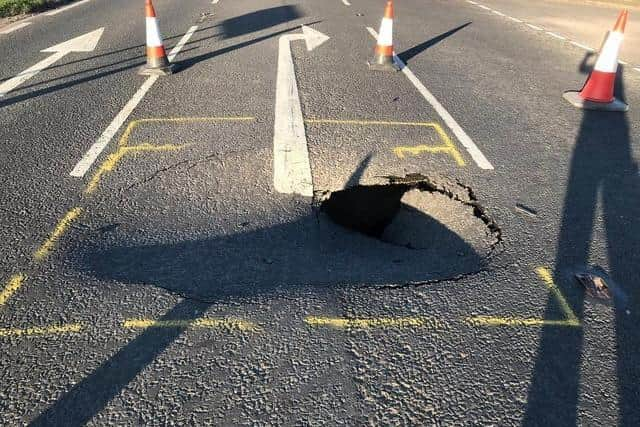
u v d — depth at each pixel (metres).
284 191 3.57
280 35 8.07
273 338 2.31
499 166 4.04
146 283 2.62
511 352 2.28
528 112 5.23
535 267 2.87
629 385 2.15
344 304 2.53
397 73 6.36
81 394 2.03
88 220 3.16
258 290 2.61
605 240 3.14
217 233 3.09
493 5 12.41
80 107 4.97
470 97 5.60
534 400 2.06
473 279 2.75
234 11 9.98
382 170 3.90
